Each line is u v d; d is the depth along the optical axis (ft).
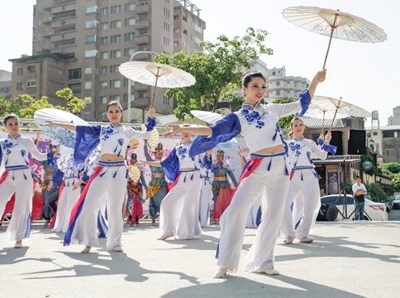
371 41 17.93
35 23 205.05
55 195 37.35
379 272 15.40
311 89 16.76
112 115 22.36
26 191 24.59
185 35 205.98
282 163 15.57
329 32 18.06
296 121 26.78
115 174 21.85
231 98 83.10
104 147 21.98
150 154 44.65
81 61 189.88
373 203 55.93
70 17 194.18
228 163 41.04
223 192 40.63
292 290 12.59
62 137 31.60
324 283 13.56
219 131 14.88
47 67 186.70
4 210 25.11
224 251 14.73
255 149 15.53
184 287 13.08
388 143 279.69
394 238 27.02
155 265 17.38
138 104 175.63
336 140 65.82
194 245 24.49
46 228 37.19
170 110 183.42
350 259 18.40
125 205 39.88
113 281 14.02
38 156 25.48
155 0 183.73
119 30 186.29
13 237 24.11
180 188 27.94
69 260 18.92
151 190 39.58
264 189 15.74
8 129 25.14
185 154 27.81
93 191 21.61
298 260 18.25
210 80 77.36
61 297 11.85
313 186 25.85
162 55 82.48
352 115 31.55
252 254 15.72
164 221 27.78
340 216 55.77
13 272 16.06
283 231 24.93
